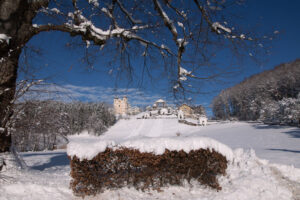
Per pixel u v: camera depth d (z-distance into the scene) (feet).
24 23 16.83
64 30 17.76
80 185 14.85
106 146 15.42
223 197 14.90
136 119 274.16
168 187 16.40
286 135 92.53
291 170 18.53
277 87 204.64
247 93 205.46
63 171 21.47
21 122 17.10
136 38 21.07
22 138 17.89
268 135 101.09
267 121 167.43
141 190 15.85
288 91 203.62
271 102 177.27
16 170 16.12
